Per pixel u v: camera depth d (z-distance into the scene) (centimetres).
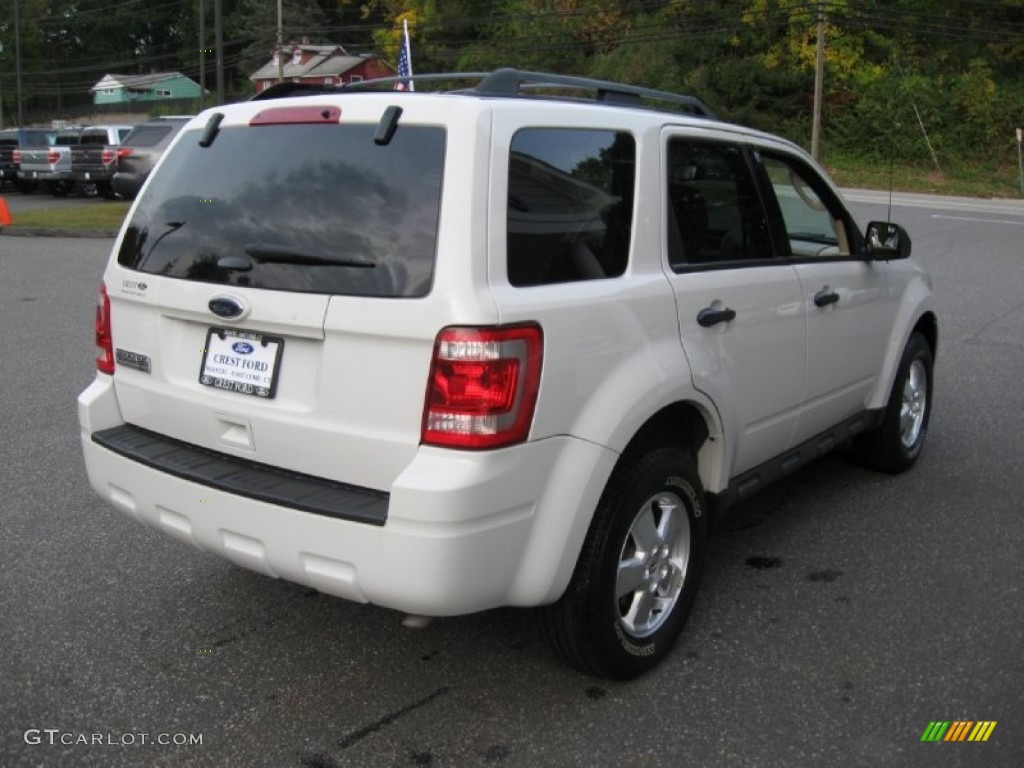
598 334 306
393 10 5806
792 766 296
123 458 337
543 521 296
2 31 7844
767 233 413
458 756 302
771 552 453
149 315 342
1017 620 386
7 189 3050
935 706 327
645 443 342
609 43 4688
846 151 3959
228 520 305
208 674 348
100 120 6675
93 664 354
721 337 364
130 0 8506
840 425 486
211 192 331
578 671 343
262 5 6825
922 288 543
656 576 350
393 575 276
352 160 302
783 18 4150
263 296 302
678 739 310
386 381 282
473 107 289
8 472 552
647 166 342
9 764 296
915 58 4184
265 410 307
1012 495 524
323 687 340
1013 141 3791
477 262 278
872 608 397
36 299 1116
